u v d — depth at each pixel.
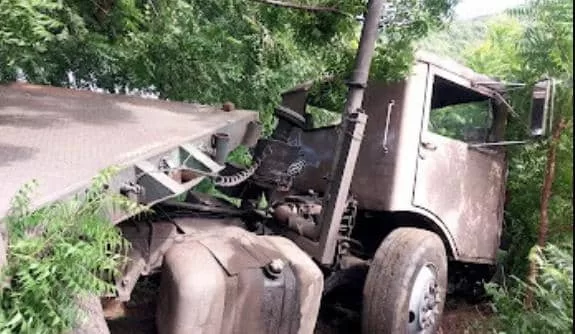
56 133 2.80
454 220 4.57
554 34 4.31
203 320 2.65
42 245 1.63
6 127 2.89
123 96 4.70
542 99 4.18
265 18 5.99
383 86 4.30
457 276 5.43
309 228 3.69
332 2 4.80
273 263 2.87
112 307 3.23
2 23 2.78
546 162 4.84
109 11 5.47
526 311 3.39
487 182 4.93
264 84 6.98
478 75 4.77
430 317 4.03
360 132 3.58
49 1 3.30
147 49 6.49
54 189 1.82
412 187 4.23
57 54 5.91
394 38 4.28
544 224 4.54
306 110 5.14
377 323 3.86
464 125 4.84
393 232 4.17
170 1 6.02
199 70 6.86
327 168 4.52
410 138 4.20
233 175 3.89
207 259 2.83
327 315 4.67
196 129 3.13
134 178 2.22
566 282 2.88
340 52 4.92
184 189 2.34
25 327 1.53
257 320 2.82
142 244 2.94
